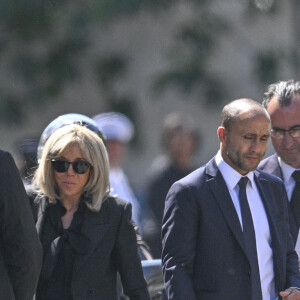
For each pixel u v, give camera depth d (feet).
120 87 147.33
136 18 140.36
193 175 54.85
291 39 150.71
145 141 143.74
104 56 141.49
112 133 84.58
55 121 58.90
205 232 53.52
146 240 97.50
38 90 132.05
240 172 54.75
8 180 47.65
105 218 52.54
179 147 100.58
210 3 142.41
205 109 138.62
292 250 56.59
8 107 131.03
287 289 54.03
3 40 130.62
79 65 135.13
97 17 128.06
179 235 53.42
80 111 143.95
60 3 128.88
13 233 47.73
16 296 48.62
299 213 60.03
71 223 52.39
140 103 148.77
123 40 145.07
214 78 137.69
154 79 137.18
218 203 53.78
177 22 142.61
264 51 142.00
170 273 52.90
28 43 131.13
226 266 53.31
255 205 55.21
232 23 145.69
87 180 53.11
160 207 98.48
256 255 53.78
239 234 53.47
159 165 101.55
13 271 48.19
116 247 52.85
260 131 53.52
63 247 51.88
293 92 60.80
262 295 54.03
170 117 102.32
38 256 48.42
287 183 61.00
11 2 127.54
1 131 140.26
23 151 66.49
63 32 132.05
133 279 53.21
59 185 52.95
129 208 53.42
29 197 53.88
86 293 51.52
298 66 142.61
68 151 52.75
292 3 150.51
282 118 60.54
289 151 60.54
